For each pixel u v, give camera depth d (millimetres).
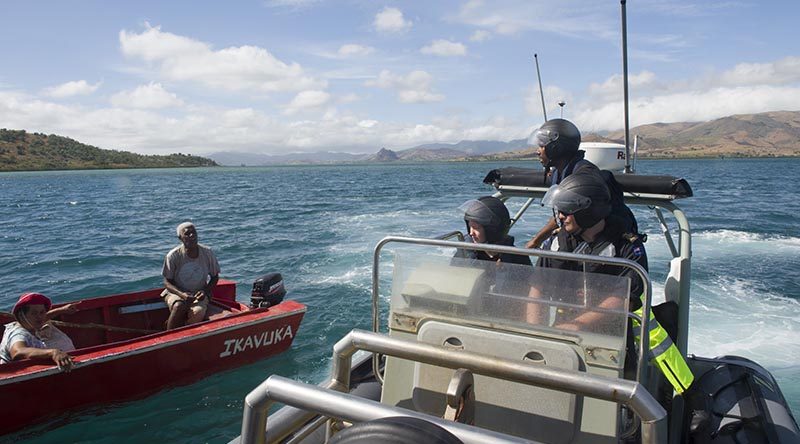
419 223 20656
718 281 11211
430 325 2795
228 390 7266
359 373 3740
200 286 8070
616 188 3473
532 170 4547
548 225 3924
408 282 2871
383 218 22500
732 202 29688
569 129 3736
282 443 2373
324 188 48188
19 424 6148
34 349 6211
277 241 17297
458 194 36438
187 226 7922
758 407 3113
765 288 10656
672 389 3492
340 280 11867
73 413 6492
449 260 2859
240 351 7648
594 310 2576
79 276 13758
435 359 2197
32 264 15164
